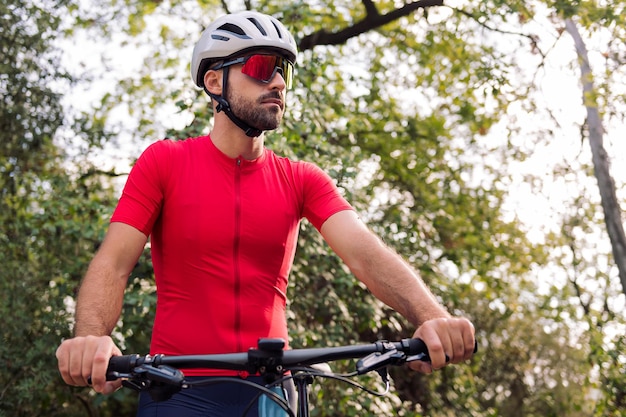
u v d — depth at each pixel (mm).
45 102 9023
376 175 10945
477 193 11328
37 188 8352
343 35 11016
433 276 9398
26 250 8297
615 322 11508
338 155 7586
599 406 10727
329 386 7180
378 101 11367
